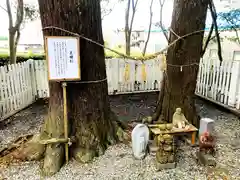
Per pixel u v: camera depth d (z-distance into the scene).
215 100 5.14
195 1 2.99
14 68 4.50
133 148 2.72
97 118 2.91
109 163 2.65
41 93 5.62
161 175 2.42
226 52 7.40
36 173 2.49
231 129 3.73
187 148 3.01
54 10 2.44
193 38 3.13
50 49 2.31
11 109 4.41
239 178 2.38
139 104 5.24
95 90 2.86
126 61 5.53
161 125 2.90
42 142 2.56
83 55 2.65
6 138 3.41
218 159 2.77
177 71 3.28
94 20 2.70
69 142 2.63
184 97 3.36
